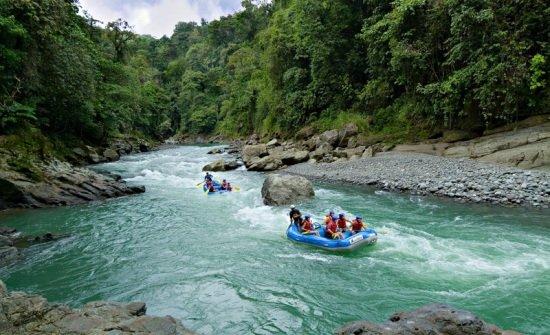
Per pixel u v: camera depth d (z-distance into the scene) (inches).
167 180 910.4
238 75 2454.5
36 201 649.0
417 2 893.2
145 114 2220.7
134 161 1282.0
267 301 312.7
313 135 1331.2
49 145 969.5
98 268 389.4
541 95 774.5
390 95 1120.2
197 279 357.4
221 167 1048.2
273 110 1745.8
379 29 1040.2
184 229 515.5
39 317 239.3
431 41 927.7
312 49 1315.2
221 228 516.1
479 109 862.5
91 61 1247.5
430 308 225.9
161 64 3981.3
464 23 780.0
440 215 525.3
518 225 467.8
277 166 1040.2
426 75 989.2
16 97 923.4
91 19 1603.1
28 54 908.0
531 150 676.1
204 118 2896.2
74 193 685.9
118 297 327.3
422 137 972.6
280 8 2127.2
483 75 768.9
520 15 763.4
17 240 472.7
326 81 1346.0
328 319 282.7
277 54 1610.5
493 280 330.0
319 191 715.4
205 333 267.6
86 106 1195.9
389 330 199.8
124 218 574.6
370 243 425.1
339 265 380.2
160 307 307.3
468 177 658.2
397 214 542.0
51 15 985.5
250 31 2851.9
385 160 856.9
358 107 1235.2
